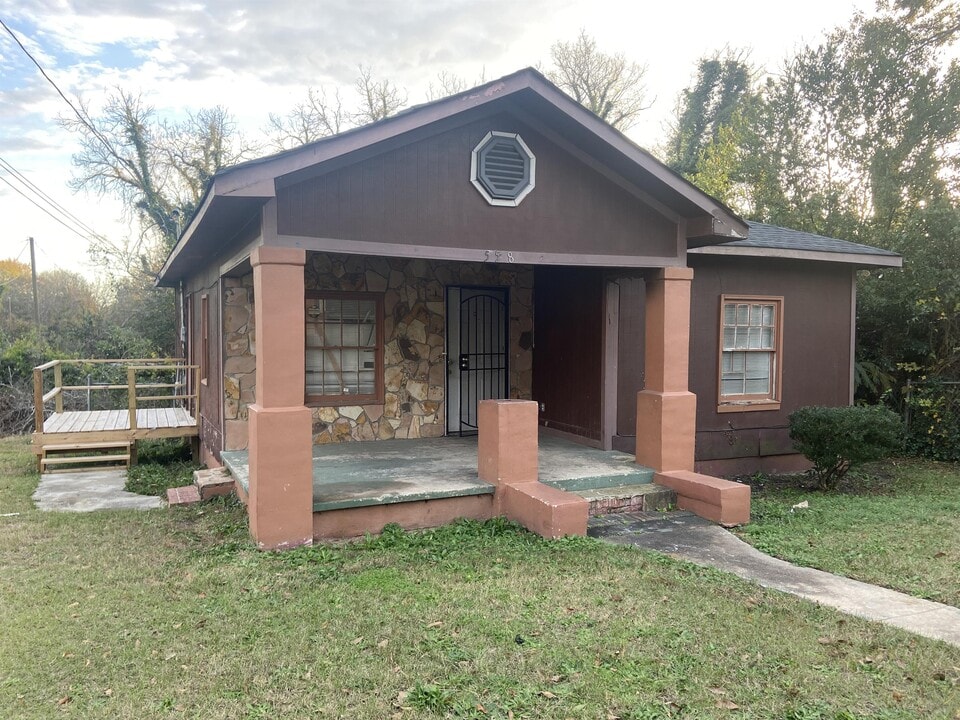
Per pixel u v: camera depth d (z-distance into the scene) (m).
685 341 7.01
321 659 3.36
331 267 8.30
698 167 23.52
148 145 24.83
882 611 4.16
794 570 4.98
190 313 11.88
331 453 7.66
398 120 5.14
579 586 4.41
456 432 9.17
